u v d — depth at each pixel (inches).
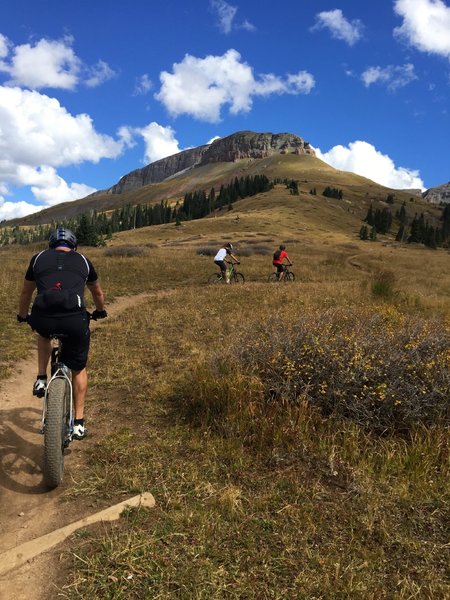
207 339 343.0
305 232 4626.0
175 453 164.9
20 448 174.4
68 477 151.3
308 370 201.0
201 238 3575.3
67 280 150.3
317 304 490.6
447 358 200.2
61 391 146.2
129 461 159.0
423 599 101.3
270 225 4744.1
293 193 7401.6
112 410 208.5
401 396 183.3
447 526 127.6
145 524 123.9
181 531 120.6
